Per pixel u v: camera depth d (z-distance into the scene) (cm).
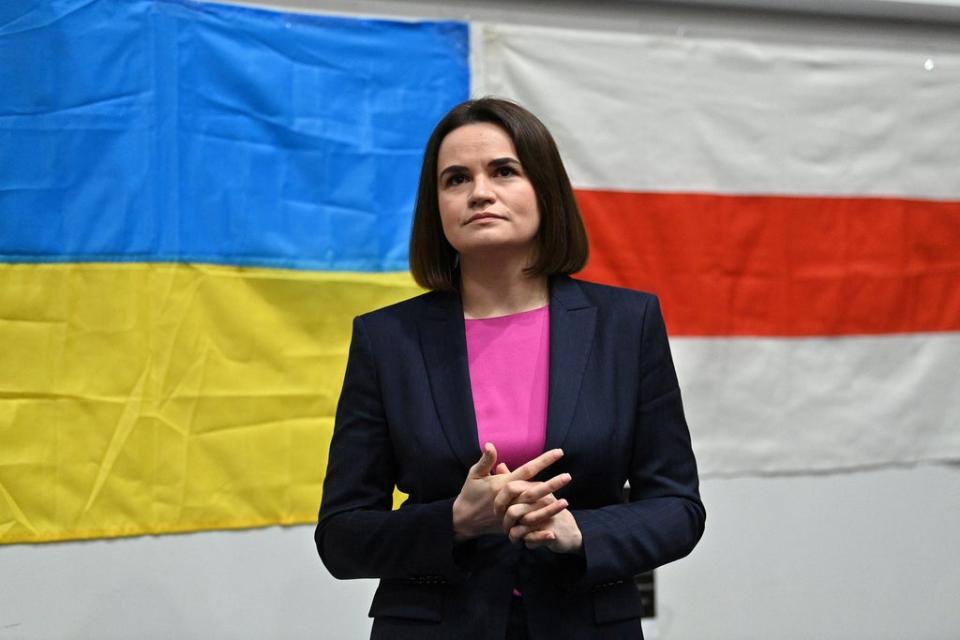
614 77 780
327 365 713
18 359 654
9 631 645
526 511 365
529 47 766
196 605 680
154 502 673
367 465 427
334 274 718
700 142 795
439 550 384
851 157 826
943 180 844
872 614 813
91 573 661
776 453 800
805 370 809
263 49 712
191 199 690
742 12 817
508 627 398
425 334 436
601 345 426
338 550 410
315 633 705
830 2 813
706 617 782
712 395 789
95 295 669
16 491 649
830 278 816
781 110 813
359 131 731
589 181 770
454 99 752
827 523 809
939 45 857
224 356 691
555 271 446
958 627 829
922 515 828
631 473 432
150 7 689
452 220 432
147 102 684
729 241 797
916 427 827
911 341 831
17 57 664
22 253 657
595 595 401
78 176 670
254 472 694
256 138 707
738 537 791
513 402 417
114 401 669
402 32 745
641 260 778
